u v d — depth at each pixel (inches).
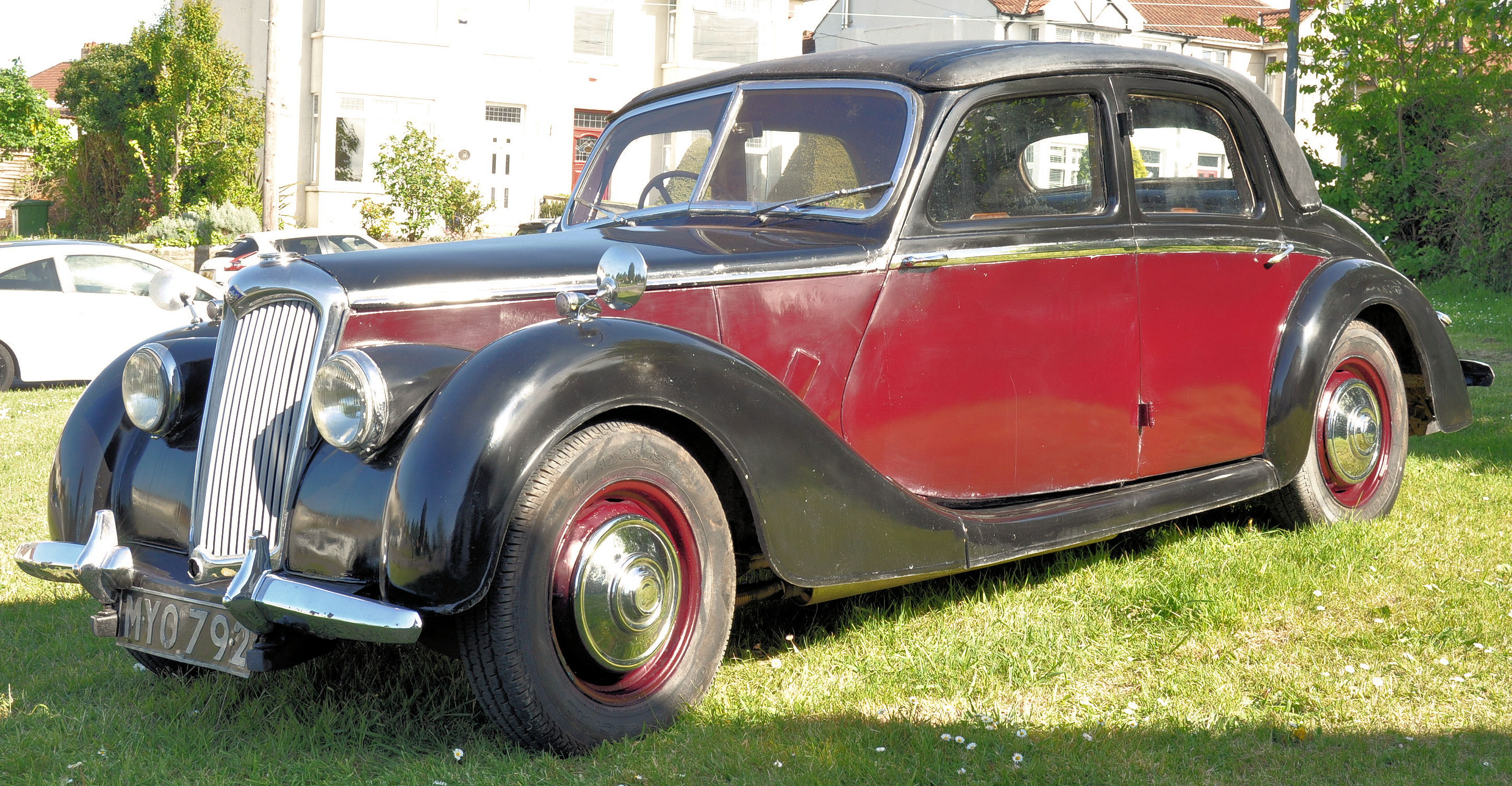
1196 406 155.8
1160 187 153.3
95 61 929.5
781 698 115.0
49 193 1010.1
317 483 103.3
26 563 118.0
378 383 98.7
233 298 112.0
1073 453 143.6
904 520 119.6
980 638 129.3
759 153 143.0
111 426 125.8
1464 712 111.3
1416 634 130.9
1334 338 167.3
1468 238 663.1
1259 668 123.0
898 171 131.3
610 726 103.2
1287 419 164.2
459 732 108.8
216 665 104.7
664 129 154.4
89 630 141.7
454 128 896.9
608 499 104.7
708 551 110.4
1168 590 140.5
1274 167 169.8
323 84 850.1
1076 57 146.3
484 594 93.8
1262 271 163.8
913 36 1246.3
